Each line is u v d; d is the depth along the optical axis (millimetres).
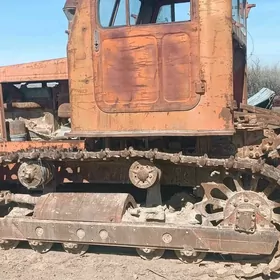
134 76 4863
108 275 4957
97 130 5012
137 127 4879
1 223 5547
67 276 4996
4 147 5801
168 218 5168
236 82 6238
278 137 4957
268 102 7449
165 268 5043
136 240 5051
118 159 5117
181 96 4738
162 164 5227
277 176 4578
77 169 5625
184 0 5676
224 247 4828
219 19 4621
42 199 5543
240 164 4652
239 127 4773
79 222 5223
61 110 5691
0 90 6125
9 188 6375
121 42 4887
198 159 4730
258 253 4730
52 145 5652
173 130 4766
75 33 5039
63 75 5855
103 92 4969
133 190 6137
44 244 5566
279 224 5047
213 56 4645
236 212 4805
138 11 5191
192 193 5691
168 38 4746
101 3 4938
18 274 5078
